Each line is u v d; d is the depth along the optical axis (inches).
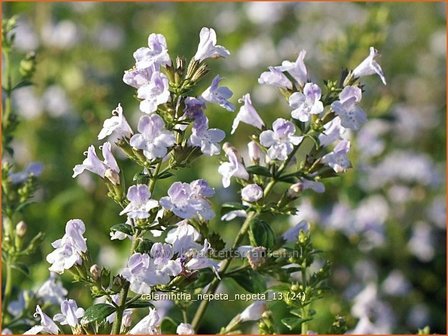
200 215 12.1
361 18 21.4
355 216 18.7
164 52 11.3
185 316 12.9
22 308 14.6
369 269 19.2
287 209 12.4
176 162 11.4
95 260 19.3
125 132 11.5
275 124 11.9
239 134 24.2
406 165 23.7
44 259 17.8
